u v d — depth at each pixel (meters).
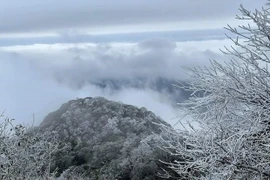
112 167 18.91
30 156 8.81
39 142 9.34
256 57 3.95
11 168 8.21
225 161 3.82
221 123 4.10
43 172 9.91
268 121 3.90
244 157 3.76
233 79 4.03
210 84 4.14
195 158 4.09
